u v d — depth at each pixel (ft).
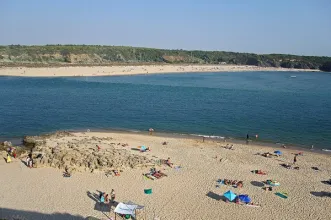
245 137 178.91
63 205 95.20
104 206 95.20
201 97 321.52
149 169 122.21
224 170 125.80
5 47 646.74
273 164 135.03
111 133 178.70
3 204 94.58
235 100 308.19
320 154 153.07
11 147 142.31
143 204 97.14
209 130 191.93
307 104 294.66
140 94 331.36
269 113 245.86
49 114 225.35
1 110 233.14
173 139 168.66
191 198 101.86
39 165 120.98
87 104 266.36
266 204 100.12
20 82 397.80
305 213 95.96
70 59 651.25
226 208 96.73
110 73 540.11
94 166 119.75
